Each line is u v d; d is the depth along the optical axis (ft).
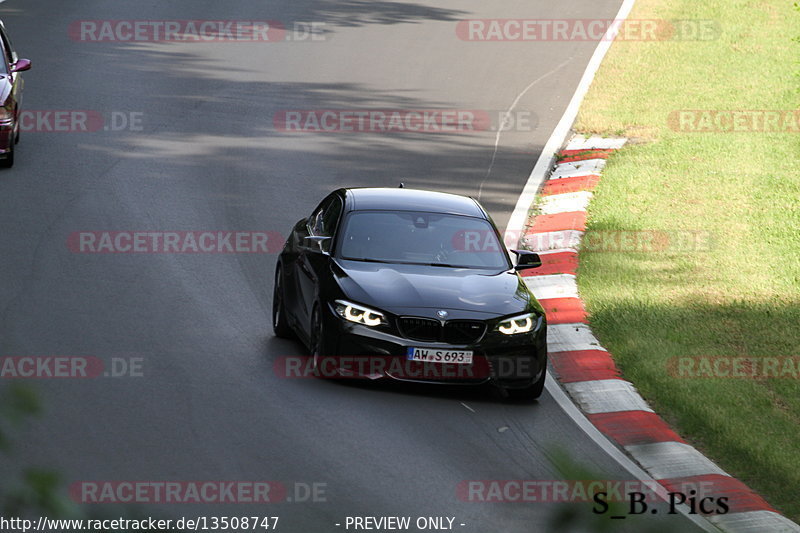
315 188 200.13
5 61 201.36
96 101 246.88
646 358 128.36
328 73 289.74
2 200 174.40
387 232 122.62
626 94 281.95
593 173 219.61
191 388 104.94
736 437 104.42
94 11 342.23
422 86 283.79
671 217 194.08
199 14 349.61
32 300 130.82
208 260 155.22
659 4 382.42
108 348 115.85
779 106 268.41
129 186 190.19
